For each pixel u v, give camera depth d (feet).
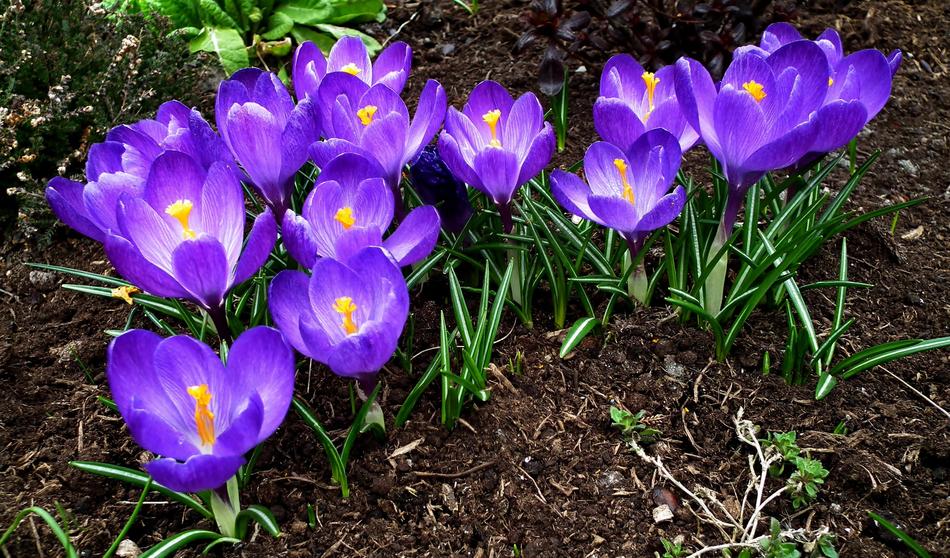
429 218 1.83
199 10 2.88
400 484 1.90
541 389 2.03
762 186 2.26
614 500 1.89
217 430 1.71
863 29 2.99
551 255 2.16
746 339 2.09
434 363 1.95
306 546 1.84
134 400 1.63
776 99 1.86
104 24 2.61
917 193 2.48
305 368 2.05
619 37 2.69
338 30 3.03
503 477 1.92
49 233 2.37
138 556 1.82
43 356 2.14
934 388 2.05
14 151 2.39
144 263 1.72
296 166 1.94
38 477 1.93
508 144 2.03
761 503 1.88
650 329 2.08
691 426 1.98
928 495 1.90
